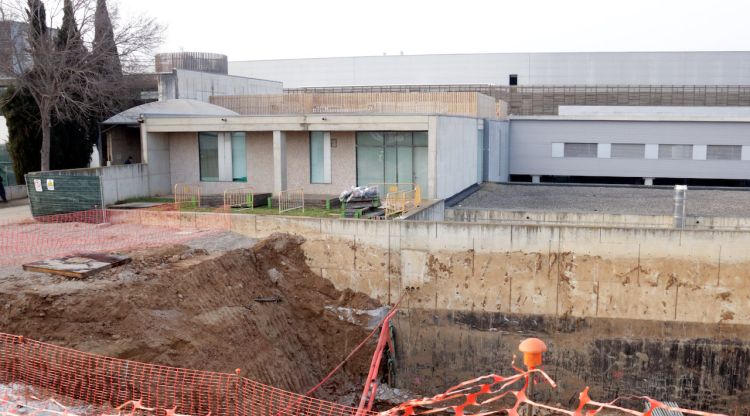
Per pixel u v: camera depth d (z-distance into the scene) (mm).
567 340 19906
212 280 18297
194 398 13492
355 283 21234
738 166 42812
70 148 31688
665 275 19156
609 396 19859
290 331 19672
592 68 57000
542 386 20078
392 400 19953
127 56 36312
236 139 28219
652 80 56562
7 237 21250
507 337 20234
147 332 15023
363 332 20688
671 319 19312
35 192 24297
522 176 46594
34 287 15586
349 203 23359
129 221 23969
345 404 19156
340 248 21266
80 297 15078
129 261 17875
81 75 29797
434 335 20734
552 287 19797
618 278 19391
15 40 28953
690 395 19516
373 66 60000
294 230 21766
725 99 49562
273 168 27891
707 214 25812
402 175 26328
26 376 13016
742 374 19141
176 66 41188
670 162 43812
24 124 29969
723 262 18797
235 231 22500
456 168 28578
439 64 58625
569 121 44812
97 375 13047
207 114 31500
